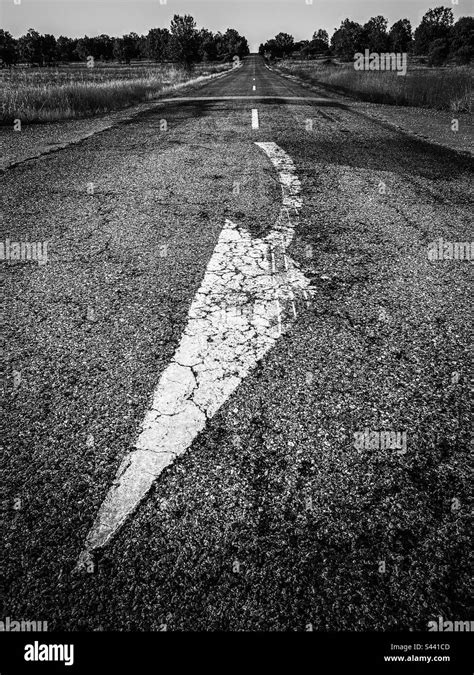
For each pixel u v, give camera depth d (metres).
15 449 1.56
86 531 1.31
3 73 30.23
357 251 3.17
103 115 10.13
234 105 11.58
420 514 1.37
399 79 14.93
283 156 5.95
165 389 1.85
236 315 2.38
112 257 3.01
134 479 1.47
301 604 1.16
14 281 2.68
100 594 1.17
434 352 2.10
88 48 63.94
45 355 2.04
